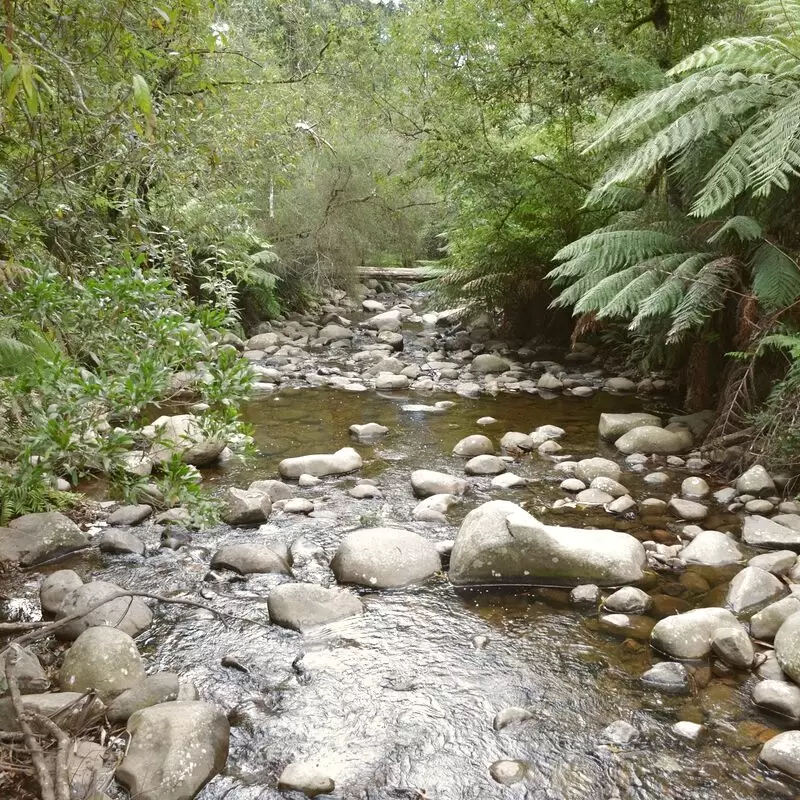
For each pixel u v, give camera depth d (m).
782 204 4.74
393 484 4.39
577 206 7.58
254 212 9.83
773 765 2.05
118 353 2.90
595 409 6.08
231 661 2.56
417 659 2.61
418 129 7.62
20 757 1.96
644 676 2.48
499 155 7.37
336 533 3.67
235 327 8.95
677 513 3.88
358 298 12.35
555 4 6.76
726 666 2.54
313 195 10.55
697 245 5.24
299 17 8.04
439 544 3.47
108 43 2.96
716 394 5.56
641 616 2.88
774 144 3.90
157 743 2.03
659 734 2.20
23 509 3.62
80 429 2.77
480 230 8.52
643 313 4.51
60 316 2.94
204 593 3.06
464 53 7.01
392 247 12.13
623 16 6.83
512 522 3.21
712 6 6.56
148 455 4.35
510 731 2.22
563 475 4.53
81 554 3.39
